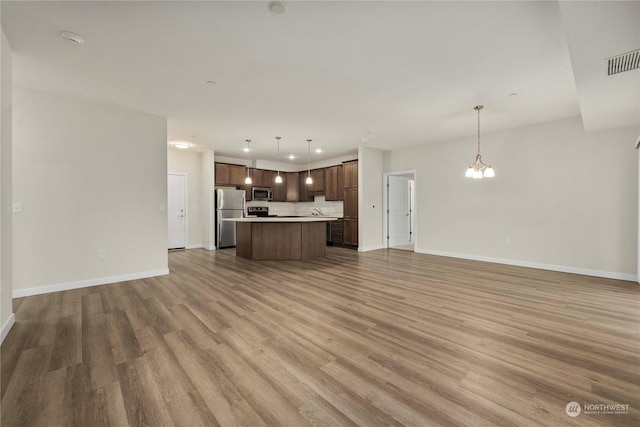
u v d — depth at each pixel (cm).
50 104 354
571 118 449
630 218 404
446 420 145
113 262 399
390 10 206
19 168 336
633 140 400
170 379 179
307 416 148
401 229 783
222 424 143
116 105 394
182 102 383
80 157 374
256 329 250
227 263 538
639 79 264
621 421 143
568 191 454
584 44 213
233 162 804
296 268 493
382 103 386
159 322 264
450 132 534
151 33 233
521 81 319
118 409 153
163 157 444
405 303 313
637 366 190
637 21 186
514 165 507
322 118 452
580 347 216
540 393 165
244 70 295
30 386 172
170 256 616
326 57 271
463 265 512
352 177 726
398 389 169
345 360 201
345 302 317
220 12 207
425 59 273
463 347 218
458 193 586
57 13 207
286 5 200
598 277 423
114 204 400
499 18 213
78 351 212
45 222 351
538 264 485
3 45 227
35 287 345
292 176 904
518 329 247
